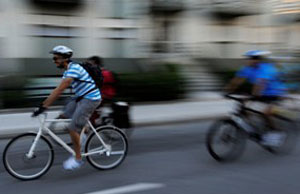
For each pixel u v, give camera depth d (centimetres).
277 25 2272
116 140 623
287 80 1758
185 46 1994
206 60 1908
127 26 1795
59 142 572
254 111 696
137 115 1122
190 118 1110
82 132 593
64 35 1667
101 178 569
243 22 2177
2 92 1237
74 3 1652
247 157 696
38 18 1603
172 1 1862
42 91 1356
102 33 1744
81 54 1711
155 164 645
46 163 572
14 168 555
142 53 1842
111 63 1633
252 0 2105
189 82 1661
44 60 1527
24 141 560
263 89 697
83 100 563
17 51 1577
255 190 523
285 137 737
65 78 548
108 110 871
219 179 568
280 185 545
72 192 511
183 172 601
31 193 508
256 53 700
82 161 588
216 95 1591
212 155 652
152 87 1394
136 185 538
